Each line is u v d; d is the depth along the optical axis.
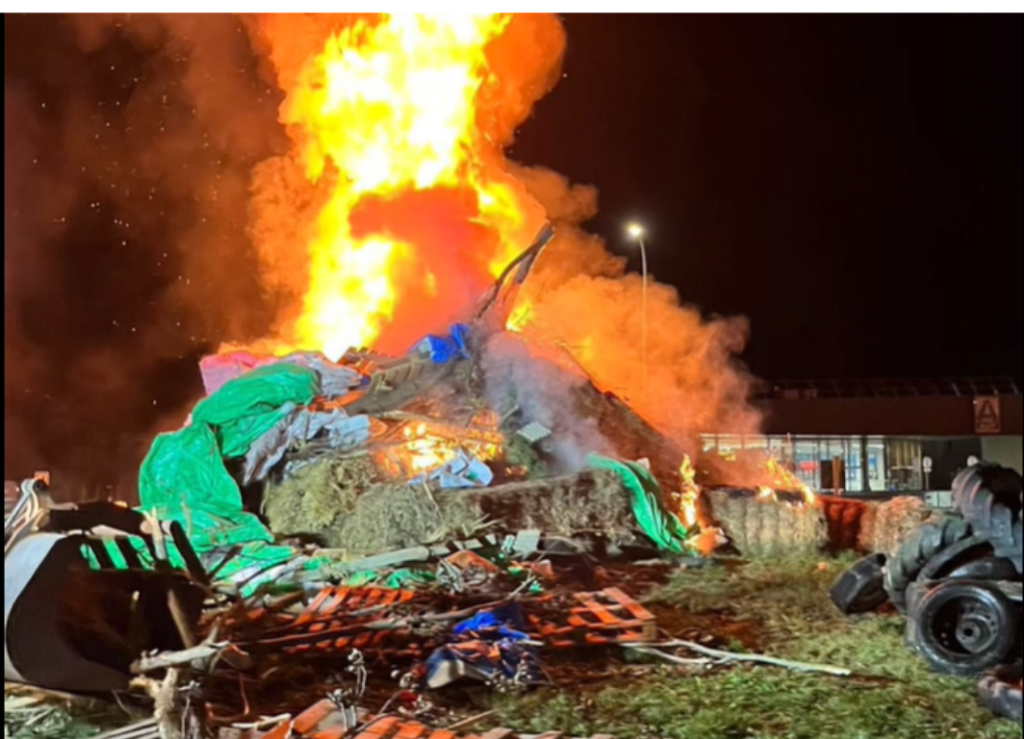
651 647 10.20
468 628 10.10
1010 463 42.09
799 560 16.25
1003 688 8.34
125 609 8.02
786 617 11.80
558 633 10.19
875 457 42.25
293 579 11.99
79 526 8.16
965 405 41.00
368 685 8.92
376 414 17.17
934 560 9.98
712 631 11.17
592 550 15.39
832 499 19.70
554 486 15.95
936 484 42.59
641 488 16.31
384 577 12.14
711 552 16.64
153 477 15.66
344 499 15.07
